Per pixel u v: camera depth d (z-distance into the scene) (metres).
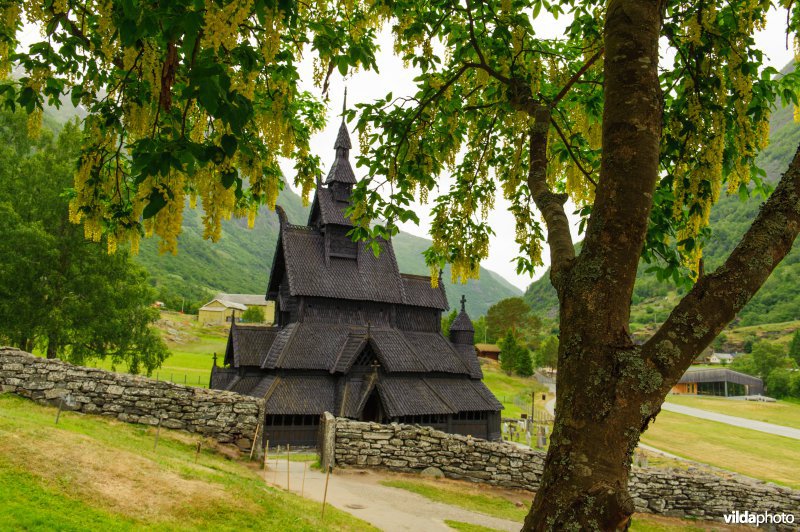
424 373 34.59
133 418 14.43
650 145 3.33
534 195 4.78
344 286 35.38
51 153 35.78
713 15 6.20
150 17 4.04
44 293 31.78
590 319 3.12
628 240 3.20
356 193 8.61
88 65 6.42
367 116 8.12
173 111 5.61
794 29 6.71
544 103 8.44
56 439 9.64
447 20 8.05
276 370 30.94
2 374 13.88
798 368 130.25
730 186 7.04
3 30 5.96
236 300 167.25
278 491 11.96
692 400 104.19
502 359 105.25
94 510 7.55
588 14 8.40
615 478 2.83
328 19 6.70
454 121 8.59
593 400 2.96
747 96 6.20
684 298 3.18
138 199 5.77
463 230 9.68
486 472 16.61
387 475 15.79
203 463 12.49
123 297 35.41
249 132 6.81
